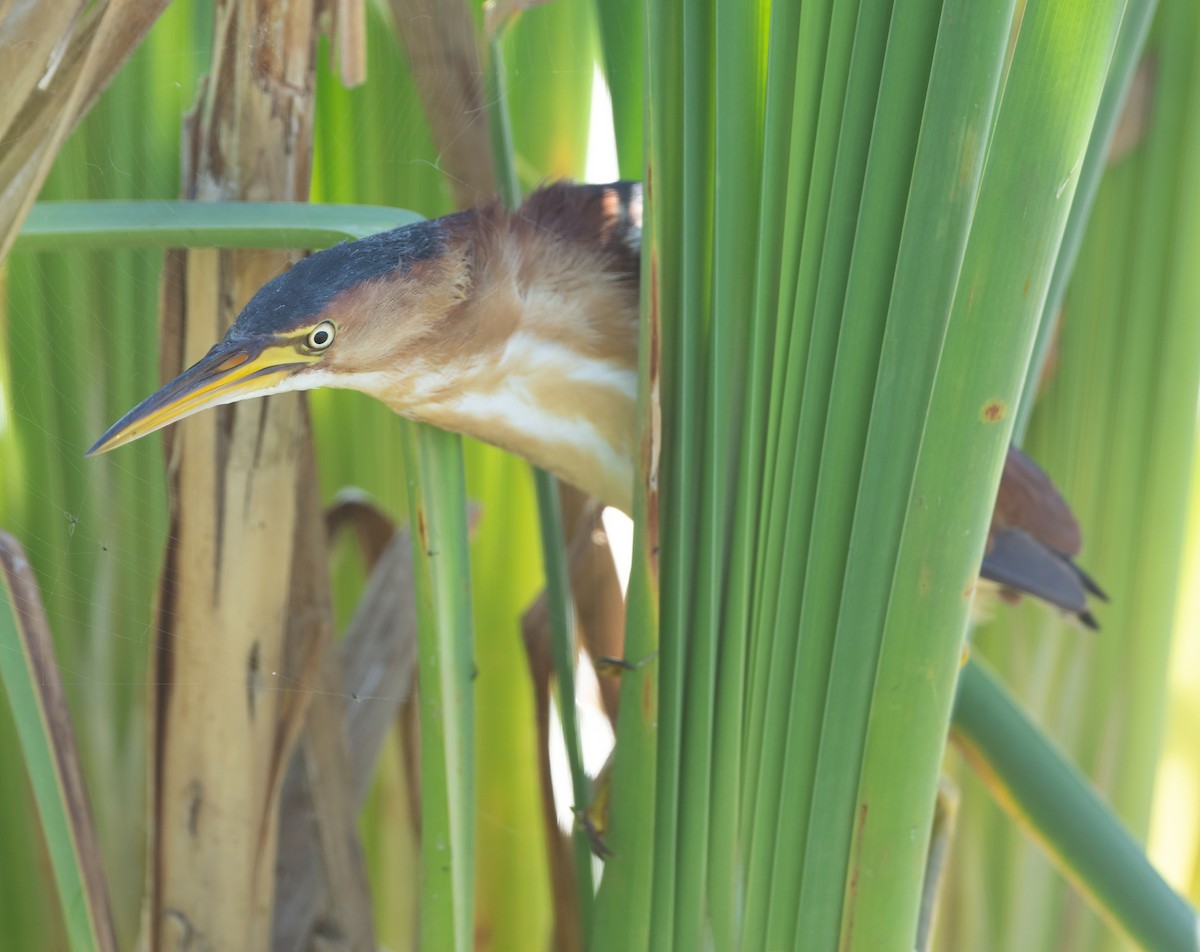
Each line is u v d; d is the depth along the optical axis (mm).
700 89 4066
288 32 4105
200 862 4164
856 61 4047
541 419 4195
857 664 4062
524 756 4371
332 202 4195
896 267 4047
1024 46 4023
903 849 4070
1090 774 4352
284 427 4137
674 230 4070
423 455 4102
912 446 4051
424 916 4125
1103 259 4312
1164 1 4281
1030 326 4039
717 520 4078
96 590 4223
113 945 4152
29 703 4129
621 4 4180
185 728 4156
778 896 4082
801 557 4070
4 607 4121
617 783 4098
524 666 4363
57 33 4066
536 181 4277
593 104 4293
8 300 4164
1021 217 4031
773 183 4066
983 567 4289
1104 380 4324
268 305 4125
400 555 4277
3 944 4293
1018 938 4371
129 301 4160
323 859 4223
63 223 4086
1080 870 4152
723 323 4070
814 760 4074
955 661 4059
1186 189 4289
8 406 4184
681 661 4090
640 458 4078
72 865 4141
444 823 4117
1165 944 4141
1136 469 4320
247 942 4176
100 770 4277
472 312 4160
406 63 4168
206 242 4098
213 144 4109
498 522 4344
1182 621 4879
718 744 4094
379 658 4273
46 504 4207
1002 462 4047
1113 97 4176
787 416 4070
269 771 4168
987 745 4160
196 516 4137
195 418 4129
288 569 4152
